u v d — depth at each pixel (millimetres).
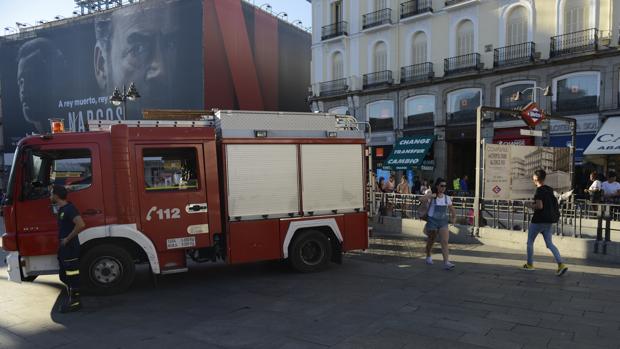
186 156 6711
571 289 6164
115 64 33719
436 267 7746
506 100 21422
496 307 5395
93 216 6160
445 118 23469
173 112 7570
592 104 18844
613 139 17297
